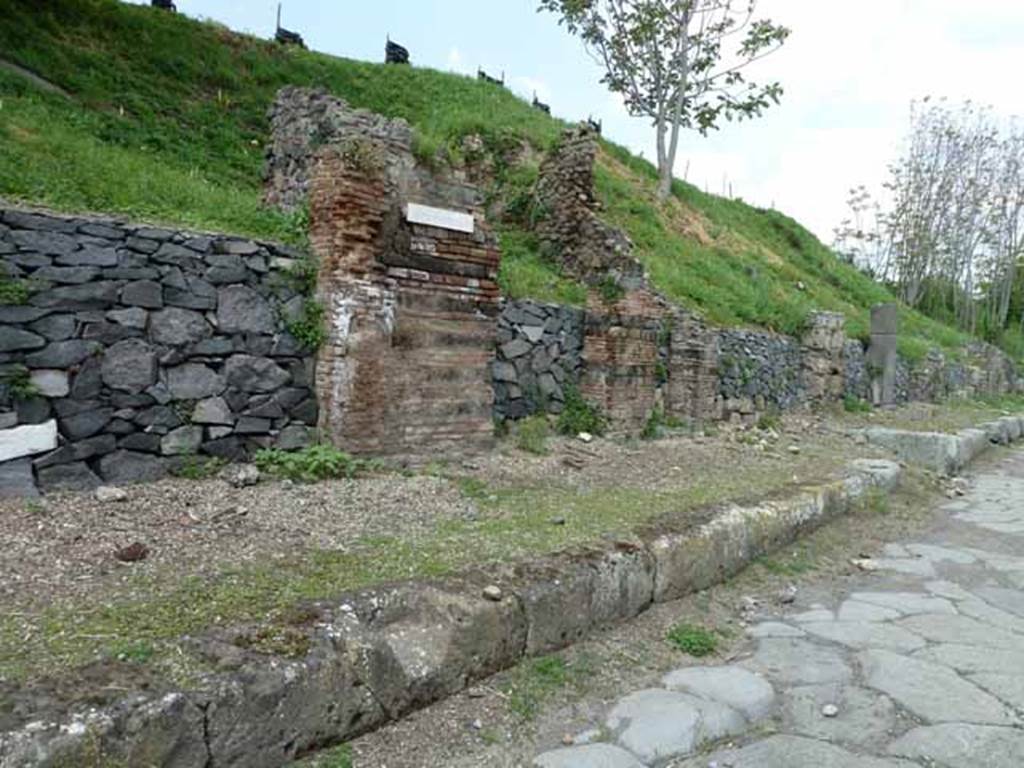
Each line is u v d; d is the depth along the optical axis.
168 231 4.99
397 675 2.90
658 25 20.25
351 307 5.55
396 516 4.62
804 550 5.82
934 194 34.25
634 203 15.79
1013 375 29.19
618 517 4.88
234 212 6.58
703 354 10.09
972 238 34.78
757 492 6.21
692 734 3.05
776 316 13.56
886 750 2.99
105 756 2.08
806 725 3.20
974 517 7.79
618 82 21.53
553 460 6.91
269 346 5.47
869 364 16.41
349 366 5.54
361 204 5.62
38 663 2.36
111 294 4.72
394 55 19.55
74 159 6.81
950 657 3.93
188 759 2.25
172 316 4.98
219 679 2.39
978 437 12.72
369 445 5.66
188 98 12.73
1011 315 40.25
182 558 3.55
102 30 13.08
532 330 7.93
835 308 18.22
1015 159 34.88
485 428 6.55
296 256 5.66
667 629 4.09
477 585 3.41
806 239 24.22
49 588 3.05
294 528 4.18
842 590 5.17
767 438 10.17
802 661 3.85
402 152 5.97
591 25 21.00
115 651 2.48
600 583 3.87
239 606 2.95
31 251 4.43
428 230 6.05
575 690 3.35
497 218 11.16
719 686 3.50
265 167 8.77
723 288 13.62
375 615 3.02
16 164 6.20
